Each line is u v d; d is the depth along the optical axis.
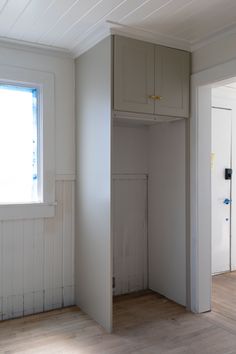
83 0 2.05
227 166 3.98
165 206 3.13
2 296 2.68
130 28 2.45
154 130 3.27
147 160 3.36
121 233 3.23
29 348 2.24
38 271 2.83
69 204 2.98
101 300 2.56
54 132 2.89
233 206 4.02
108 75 2.46
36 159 2.87
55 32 2.53
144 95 2.58
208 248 2.83
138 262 3.33
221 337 2.39
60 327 2.54
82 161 2.87
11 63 2.71
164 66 2.68
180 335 2.42
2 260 2.68
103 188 2.55
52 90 2.88
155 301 3.04
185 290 2.89
